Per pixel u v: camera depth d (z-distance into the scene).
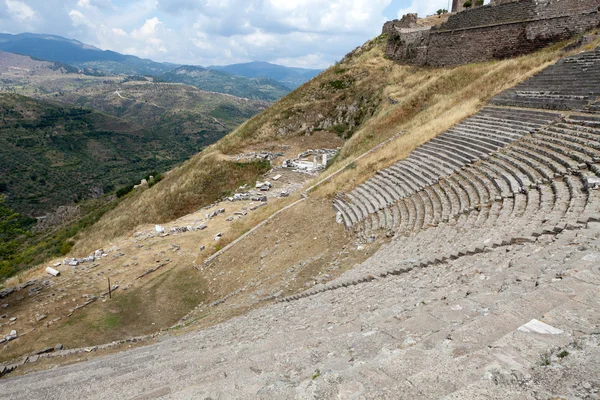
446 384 3.18
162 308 18.16
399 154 26.14
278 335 7.45
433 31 46.56
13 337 15.29
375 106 44.28
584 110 18.52
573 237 7.86
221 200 36.91
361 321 6.61
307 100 52.34
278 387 4.00
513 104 24.31
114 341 15.40
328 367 4.56
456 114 27.58
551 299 4.75
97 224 40.41
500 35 37.28
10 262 23.52
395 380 3.59
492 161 17.81
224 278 20.17
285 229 23.12
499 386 2.94
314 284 14.34
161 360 8.27
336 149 44.72
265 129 49.25
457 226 13.15
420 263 10.55
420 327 5.26
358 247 16.61
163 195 38.59
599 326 3.82
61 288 19.42
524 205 12.20
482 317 4.57
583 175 11.82
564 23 32.03
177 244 25.27
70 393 6.86
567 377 2.89
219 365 6.29
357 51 60.44
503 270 7.21
